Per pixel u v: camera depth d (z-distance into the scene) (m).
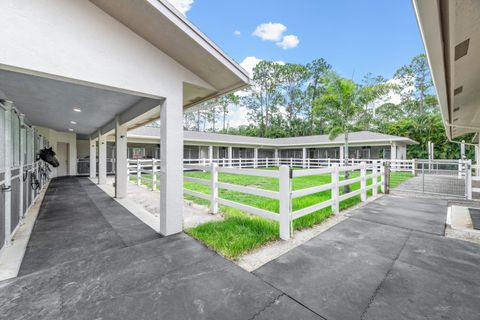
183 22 2.99
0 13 2.24
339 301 1.94
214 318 1.74
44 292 2.06
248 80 3.80
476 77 3.37
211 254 2.85
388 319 1.73
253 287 2.14
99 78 2.86
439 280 2.25
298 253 2.88
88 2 2.79
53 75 2.57
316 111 9.46
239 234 3.46
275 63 35.47
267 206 5.41
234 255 2.79
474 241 3.24
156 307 1.87
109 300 1.95
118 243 3.31
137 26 3.06
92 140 12.23
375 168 6.78
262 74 36.16
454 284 2.18
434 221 4.20
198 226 3.89
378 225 3.99
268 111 36.62
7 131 3.12
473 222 4.09
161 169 3.63
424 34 2.16
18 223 3.84
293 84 35.16
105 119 7.64
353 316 1.76
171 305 1.89
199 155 19.09
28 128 4.89
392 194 7.08
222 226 3.83
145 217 4.71
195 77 3.86
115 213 5.02
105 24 2.91
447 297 1.98
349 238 3.38
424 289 2.10
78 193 7.45
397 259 2.70
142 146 16.48
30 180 5.27
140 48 3.22
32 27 2.41
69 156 13.02
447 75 3.14
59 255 2.91
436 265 2.55
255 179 11.91
